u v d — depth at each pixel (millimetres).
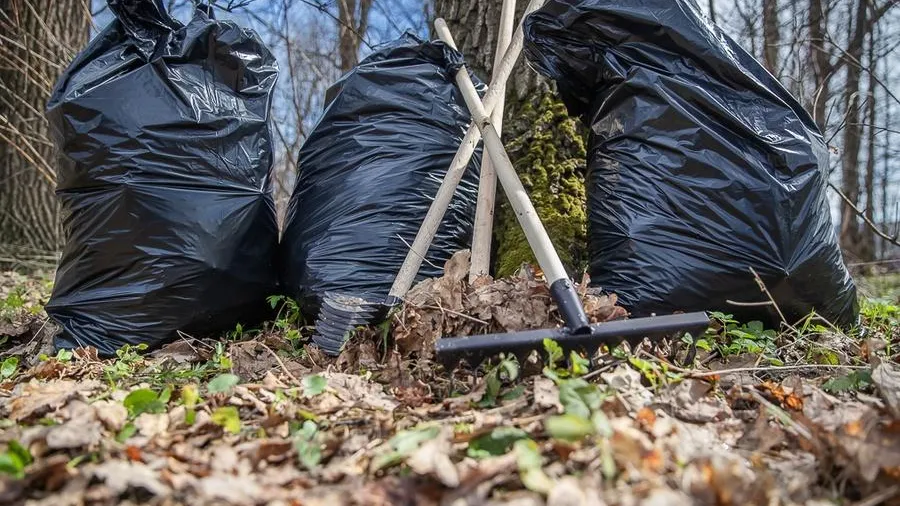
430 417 1372
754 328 1904
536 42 2107
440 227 2229
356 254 2127
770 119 1938
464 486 999
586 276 1834
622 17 1980
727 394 1487
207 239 2086
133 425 1297
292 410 1378
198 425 1314
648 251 1938
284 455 1175
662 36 1973
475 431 1217
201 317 2148
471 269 2010
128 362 1953
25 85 4262
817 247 1915
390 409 1420
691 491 959
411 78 2312
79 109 1987
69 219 2121
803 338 1925
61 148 2041
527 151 2604
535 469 974
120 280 2090
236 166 2154
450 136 2307
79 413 1327
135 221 2033
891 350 1967
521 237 2426
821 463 1103
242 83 2223
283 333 2145
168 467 1107
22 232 4484
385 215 2170
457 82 2301
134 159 2012
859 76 5160
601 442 1026
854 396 1501
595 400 1183
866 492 1031
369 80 2318
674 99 1946
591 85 2184
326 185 2275
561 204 2477
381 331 1865
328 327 1917
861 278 4496
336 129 2324
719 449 1193
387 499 979
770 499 966
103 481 1041
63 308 2146
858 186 6766
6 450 1106
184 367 1945
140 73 2049
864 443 1077
